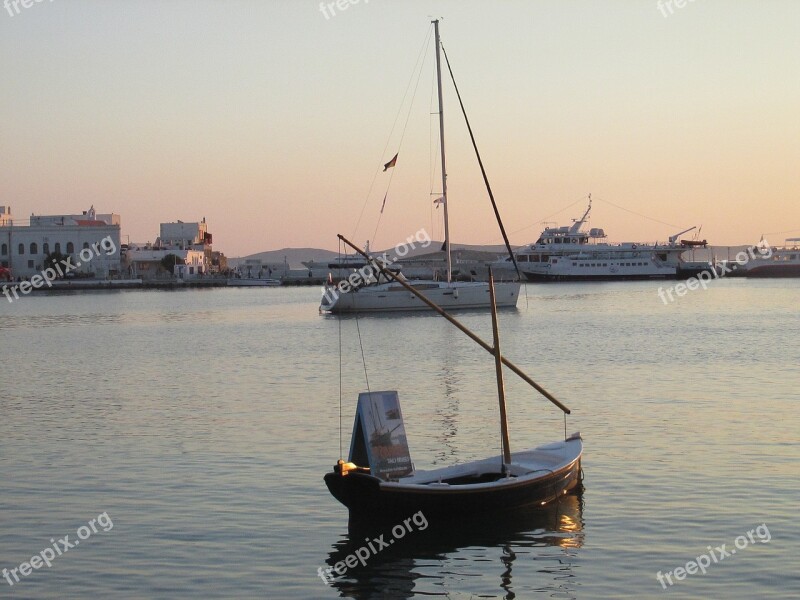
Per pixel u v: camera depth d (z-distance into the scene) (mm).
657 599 20094
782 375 53531
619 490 27859
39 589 21094
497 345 28078
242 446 34875
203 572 21953
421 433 37094
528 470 26750
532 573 21703
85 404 46750
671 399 44719
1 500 27828
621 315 111438
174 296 189875
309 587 21109
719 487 27984
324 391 49969
